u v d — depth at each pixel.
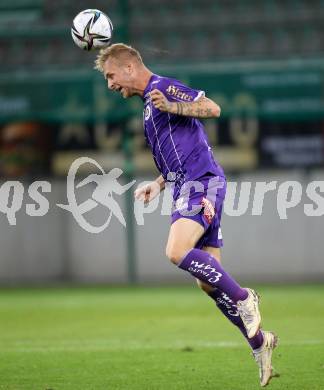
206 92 45.69
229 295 15.88
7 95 46.53
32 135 48.16
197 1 55.47
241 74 45.53
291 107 45.47
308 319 28.86
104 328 27.84
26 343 24.44
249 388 16.97
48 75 46.25
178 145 16.84
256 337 15.78
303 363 19.72
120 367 19.78
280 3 54.88
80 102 46.19
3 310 34.88
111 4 54.97
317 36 53.06
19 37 51.38
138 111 46.12
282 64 45.41
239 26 53.31
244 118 45.91
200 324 28.14
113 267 48.06
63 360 21.03
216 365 19.77
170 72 45.59
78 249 48.28
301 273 47.31
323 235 47.03
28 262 48.44
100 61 17.31
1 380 18.33
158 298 38.47
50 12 55.00
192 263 15.90
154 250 47.69
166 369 19.38
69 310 34.25
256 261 47.59
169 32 52.72
